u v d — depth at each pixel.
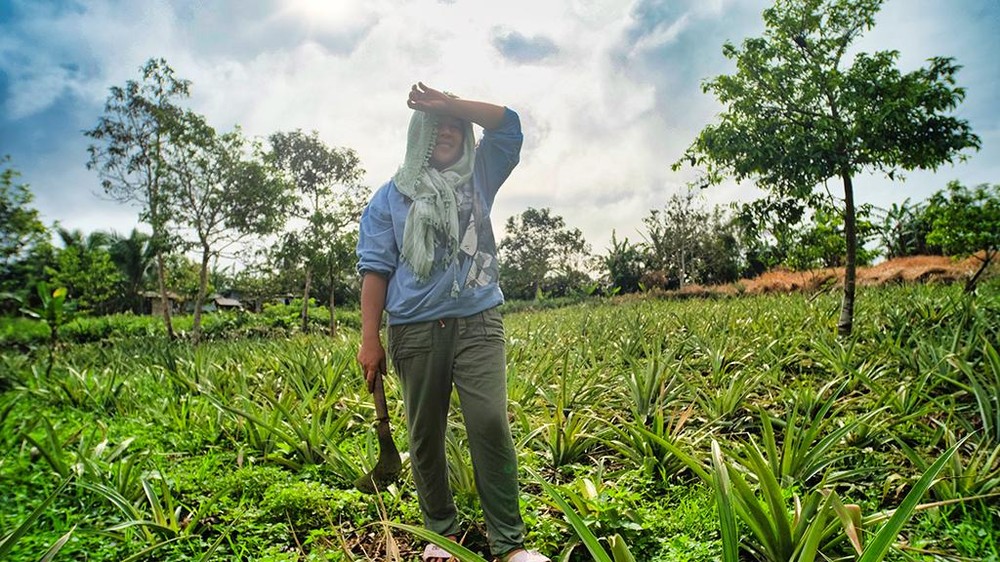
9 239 9.52
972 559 2.21
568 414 4.83
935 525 2.55
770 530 2.26
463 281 2.27
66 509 3.10
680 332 9.02
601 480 3.29
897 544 2.32
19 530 2.04
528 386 5.34
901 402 4.05
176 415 4.93
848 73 7.37
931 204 12.15
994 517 2.59
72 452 4.03
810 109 7.62
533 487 3.40
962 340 5.66
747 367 5.19
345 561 2.49
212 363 7.39
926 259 20.52
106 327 23.56
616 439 4.10
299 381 6.08
